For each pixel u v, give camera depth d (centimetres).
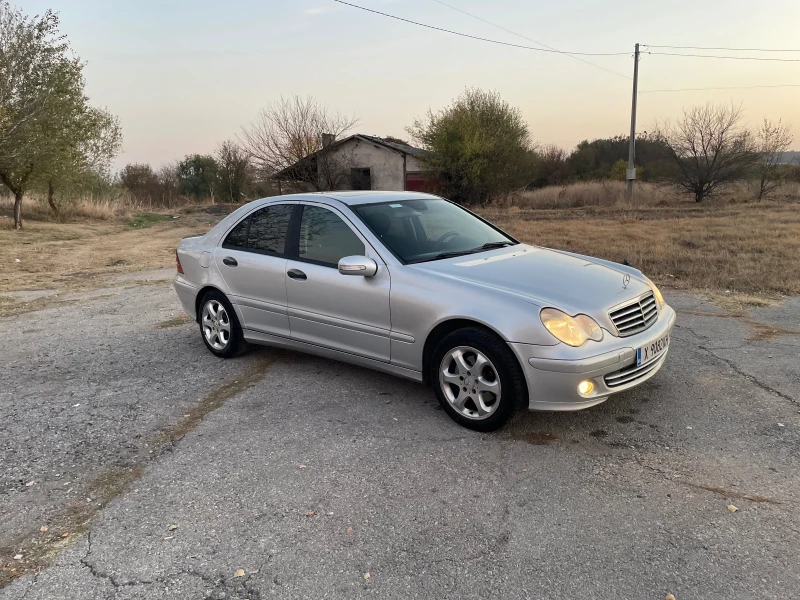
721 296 714
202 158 5025
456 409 379
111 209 2917
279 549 263
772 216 1711
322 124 3050
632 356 357
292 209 481
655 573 239
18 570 255
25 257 1441
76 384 489
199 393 458
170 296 862
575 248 1127
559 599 227
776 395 409
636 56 2583
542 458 337
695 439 351
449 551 258
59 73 1977
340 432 380
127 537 276
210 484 322
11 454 365
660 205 2508
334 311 437
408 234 443
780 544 252
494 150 2941
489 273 393
